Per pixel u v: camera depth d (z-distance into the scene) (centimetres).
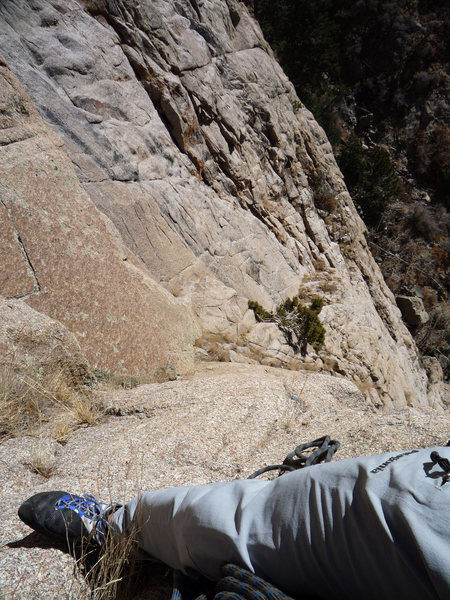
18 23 959
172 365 641
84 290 586
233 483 183
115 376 570
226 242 1210
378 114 3117
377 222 2620
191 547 176
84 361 480
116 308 608
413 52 3161
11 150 616
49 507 225
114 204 937
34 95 916
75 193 653
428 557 129
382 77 3166
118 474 303
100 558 208
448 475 142
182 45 1272
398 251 2611
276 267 1373
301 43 2711
